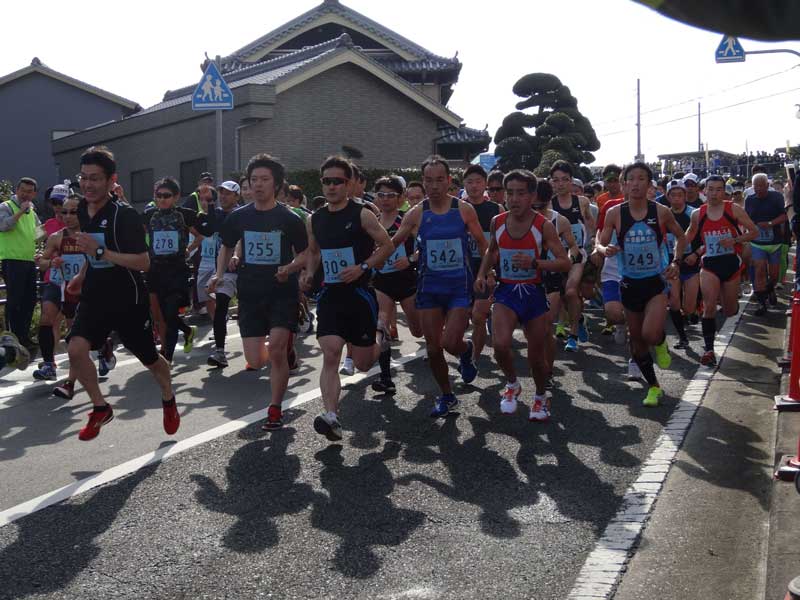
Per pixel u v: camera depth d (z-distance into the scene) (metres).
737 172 37.31
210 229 9.12
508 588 3.81
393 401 7.41
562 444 6.03
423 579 3.91
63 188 9.83
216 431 6.45
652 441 6.07
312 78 24.44
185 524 4.60
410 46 32.84
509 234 6.34
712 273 8.88
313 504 4.88
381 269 7.79
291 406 7.25
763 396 7.39
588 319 12.44
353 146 25.42
